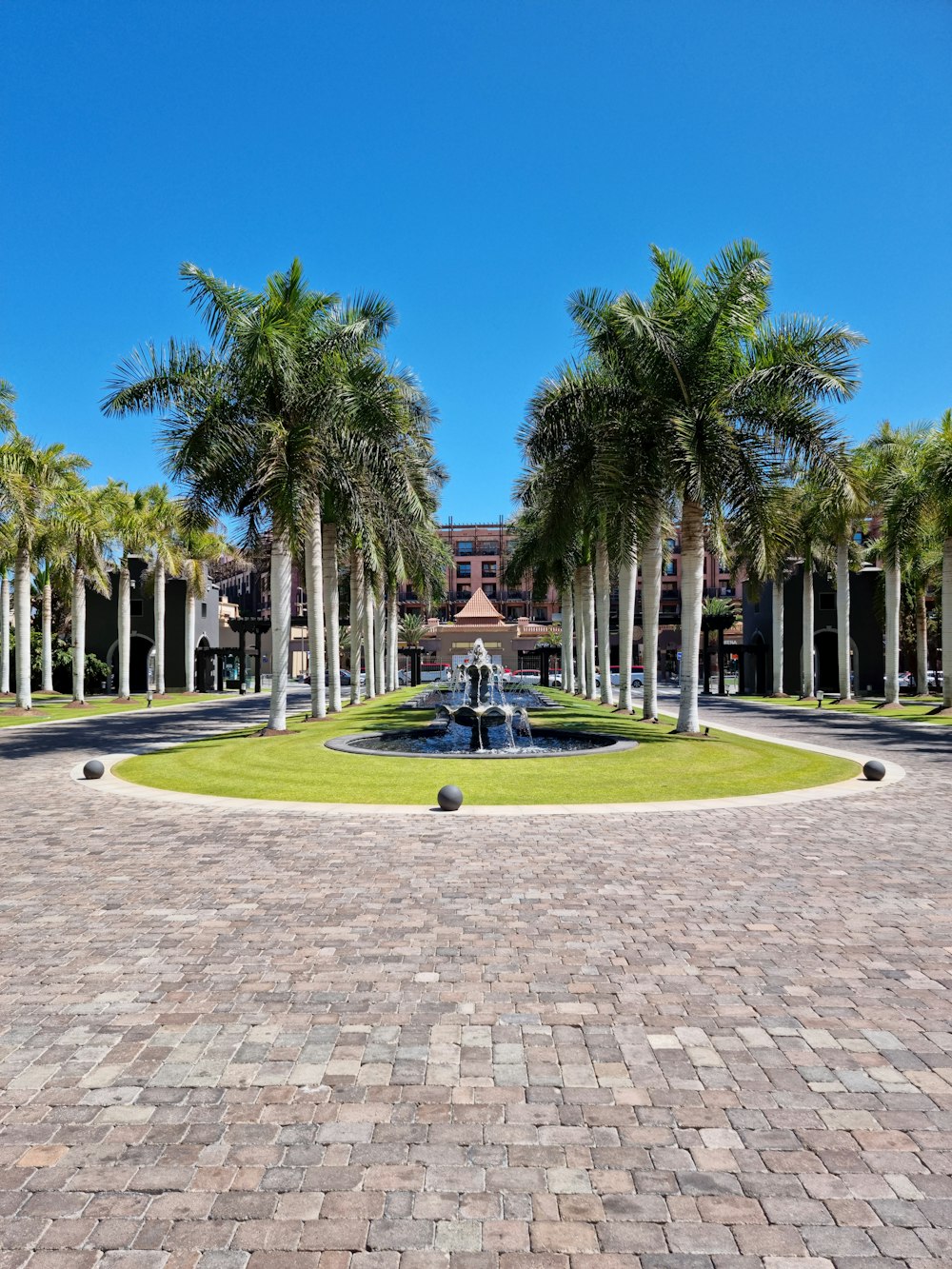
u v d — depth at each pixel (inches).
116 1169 133.1
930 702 1556.3
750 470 742.5
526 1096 154.9
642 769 590.2
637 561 1003.9
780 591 1798.7
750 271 725.3
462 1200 124.9
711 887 300.4
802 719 1181.7
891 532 1258.0
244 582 4045.3
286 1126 145.0
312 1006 196.2
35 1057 171.5
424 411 1187.9
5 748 832.3
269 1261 112.1
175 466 813.9
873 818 436.1
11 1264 111.6
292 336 795.4
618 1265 111.3
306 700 1829.5
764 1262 112.1
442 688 1727.4
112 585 2336.4
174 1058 170.7
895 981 211.8
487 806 470.6
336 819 440.8
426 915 268.2
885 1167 133.5
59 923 261.1
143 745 847.7
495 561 4338.1
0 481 1250.0
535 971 218.4
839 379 701.9
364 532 1000.9
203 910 274.5
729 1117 148.0
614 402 789.9
